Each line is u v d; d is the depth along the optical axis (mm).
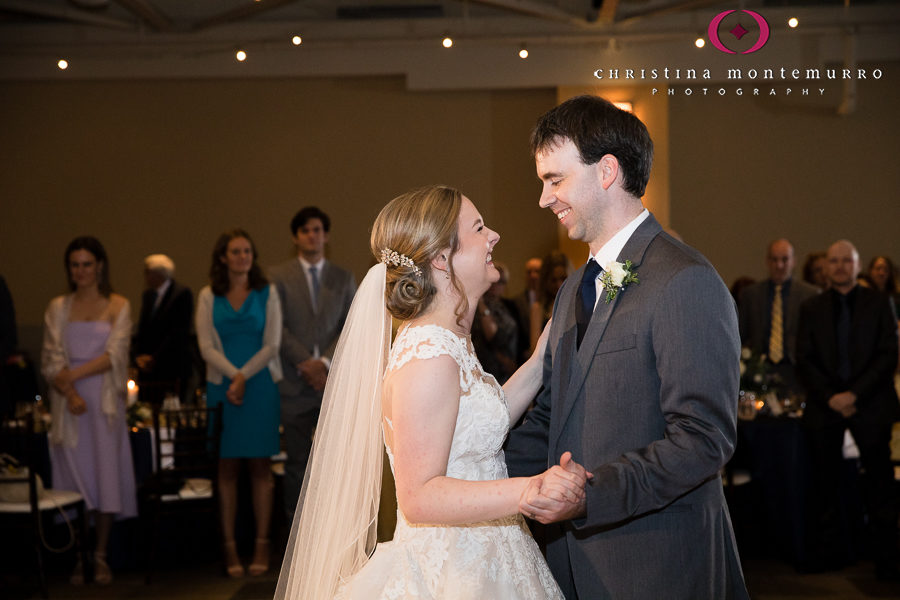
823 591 4438
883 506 4605
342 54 8664
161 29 8453
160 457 4754
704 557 1901
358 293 2223
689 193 8500
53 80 8820
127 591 4613
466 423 1915
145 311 7043
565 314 2141
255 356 4859
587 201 1996
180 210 8906
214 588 4641
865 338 4684
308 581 2199
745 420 4887
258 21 8617
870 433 4582
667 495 1764
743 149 8445
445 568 1958
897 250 8445
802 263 8469
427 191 2033
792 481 4750
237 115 8891
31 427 4453
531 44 8391
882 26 7941
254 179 8891
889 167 8398
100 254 4980
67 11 7996
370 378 2176
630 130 1972
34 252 8898
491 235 2049
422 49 8625
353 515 2176
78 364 4852
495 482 1759
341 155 8883
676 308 1835
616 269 1933
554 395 2064
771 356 5672
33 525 4461
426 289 1955
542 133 2023
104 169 8898
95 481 4832
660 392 1854
